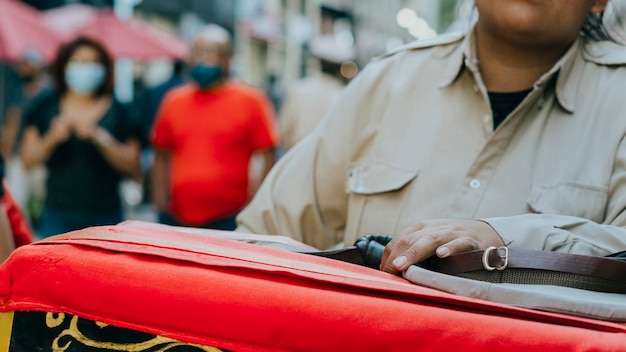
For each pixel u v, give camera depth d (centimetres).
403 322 110
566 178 155
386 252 139
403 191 170
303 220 186
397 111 177
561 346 104
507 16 156
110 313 121
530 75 165
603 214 153
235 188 449
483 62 168
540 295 116
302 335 113
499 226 139
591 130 158
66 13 1007
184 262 123
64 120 437
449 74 172
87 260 124
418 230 138
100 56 437
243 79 2006
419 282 124
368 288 116
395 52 186
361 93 183
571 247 139
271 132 455
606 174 153
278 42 2295
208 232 157
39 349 125
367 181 174
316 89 583
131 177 454
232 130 445
